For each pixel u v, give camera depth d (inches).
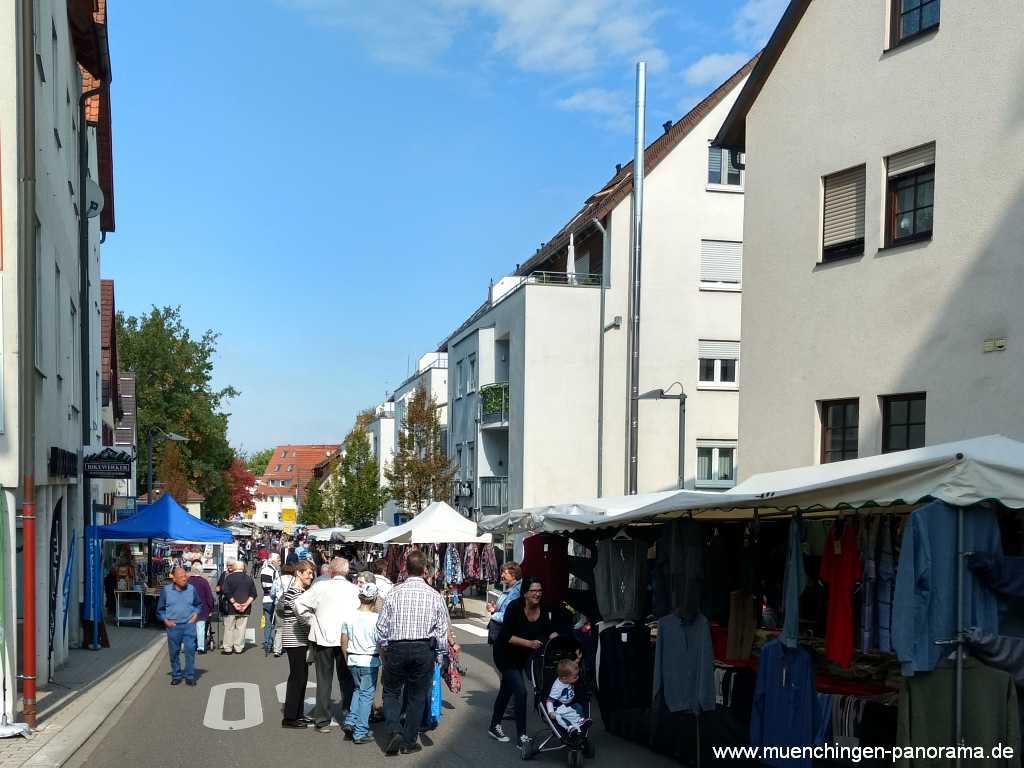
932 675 246.8
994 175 487.5
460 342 1515.7
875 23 564.1
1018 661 245.4
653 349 1147.9
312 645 410.6
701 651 328.5
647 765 342.0
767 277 641.0
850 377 569.3
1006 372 475.5
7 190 400.2
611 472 1149.1
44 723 402.3
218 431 2603.3
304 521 3120.1
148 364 2551.7
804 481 314.3
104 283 1530.5
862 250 570.9
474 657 655.8
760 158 652.7
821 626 410.3
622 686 392.2
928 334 518.6
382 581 475.8
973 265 495.2
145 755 357.1
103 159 1115.3
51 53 543.5
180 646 553.6
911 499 252.8
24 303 388.8
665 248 1155.3
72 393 667.4
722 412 1162.0
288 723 414.0
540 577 476.4
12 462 392.2
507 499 1213.1
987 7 496.4
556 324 1151.6
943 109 518.3
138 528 935.7
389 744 357.7
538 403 1141.7
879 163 558.9
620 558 428.8
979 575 247.8
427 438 1491.1
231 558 717.3
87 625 711.7
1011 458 248.4
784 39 626.5
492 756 357.1
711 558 410.3
